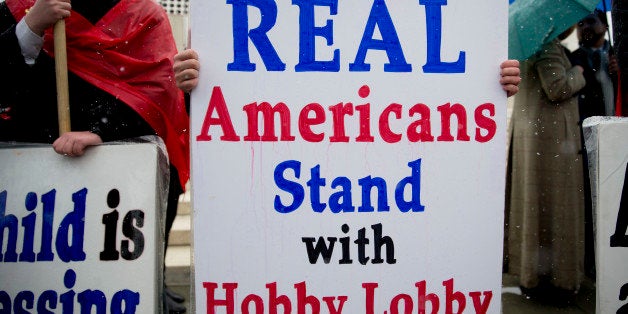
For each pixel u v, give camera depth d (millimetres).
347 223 1687
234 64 1674
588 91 3312
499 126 1729
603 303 1687
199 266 1655
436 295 1704
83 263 1662
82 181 1683
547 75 2906
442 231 1707
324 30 1693
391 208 1695
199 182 1661
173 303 2807
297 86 1687
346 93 1695
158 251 1720
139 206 1670
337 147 1691
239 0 1674
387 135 1701
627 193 1694
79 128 2008
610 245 1690
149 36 2098
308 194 1681
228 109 1671
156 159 1689
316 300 1680
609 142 1701
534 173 3033
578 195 3012
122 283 1653
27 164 1690
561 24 2680
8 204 1681
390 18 1707
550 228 3018
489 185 1724
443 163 1713
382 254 1691
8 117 1987
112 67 2035
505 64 1724
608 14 3570
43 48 1968
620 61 2061
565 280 2998
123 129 2021
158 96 2055
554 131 2992
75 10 2006
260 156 1674
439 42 1720
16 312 1666
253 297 1667
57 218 1674
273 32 1685
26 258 1670
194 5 1662
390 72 1705
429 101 1715
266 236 1669
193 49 1663
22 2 1960
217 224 1661
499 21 1731
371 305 1690
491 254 1718
